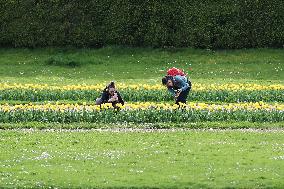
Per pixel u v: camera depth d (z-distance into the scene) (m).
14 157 71.44
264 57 167.62
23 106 97.06
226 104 111.12
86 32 175.38
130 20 174.50
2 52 173.88
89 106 103.88
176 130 88.12
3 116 94.25
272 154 72.56
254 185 61.81
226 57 168.12
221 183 62.12
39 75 152.00
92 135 83.75
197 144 77.88
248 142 79.31
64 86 121.94
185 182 62.31
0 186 61.56
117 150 74.50
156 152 73.38
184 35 173.88
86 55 170.38
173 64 163.25
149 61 165.88
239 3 173.25
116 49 173.50
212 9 173.25
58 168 67.00
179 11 173.75
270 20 172.88
